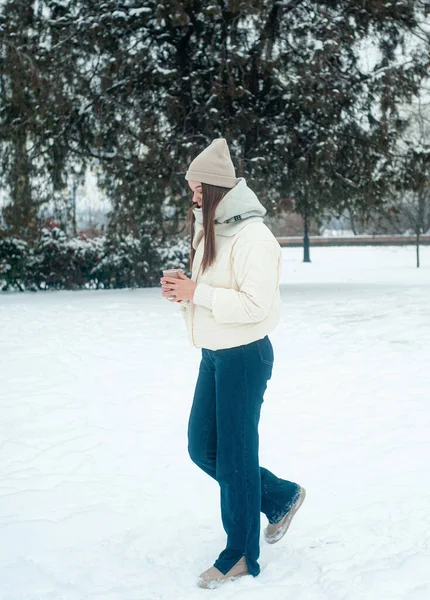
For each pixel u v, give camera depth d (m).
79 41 13.92
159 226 16.48
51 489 3.62
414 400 5.16
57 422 4.89
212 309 2.53
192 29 14.39
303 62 13.84
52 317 10.64
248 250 2.54
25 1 13.95
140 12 13.90
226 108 14.34
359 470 3.75
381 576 2.52
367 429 4.50
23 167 15.12
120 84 14.47
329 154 14.08
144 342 8.09
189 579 2.60
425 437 4.28
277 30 14.12
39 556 2.83
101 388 5.85
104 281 17.67
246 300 2.50
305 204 16.59
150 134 14.00
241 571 2.58
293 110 14.69
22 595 2.50
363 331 8.37
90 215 18.25
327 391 5.54
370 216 17.03
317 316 10.08
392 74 14.39
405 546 2.80
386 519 3.06
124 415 5.04
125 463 4.01
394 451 4.02
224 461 2.60
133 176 14.66
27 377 6.27
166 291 2.61
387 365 6.41
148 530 3.05
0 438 4.57
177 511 3.28
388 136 14.97
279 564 2.70
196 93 14.48
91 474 3.85
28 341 8.23
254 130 14.60
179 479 3.72
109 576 2.64
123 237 16.97
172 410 5.15
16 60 13.55
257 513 2.60
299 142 14.81
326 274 26.67
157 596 2.47
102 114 14.27
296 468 3.81
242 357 2.59
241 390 2.59
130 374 6.36
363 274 26.12
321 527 3.02
